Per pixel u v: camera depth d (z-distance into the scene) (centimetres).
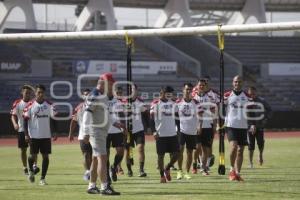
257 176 5188
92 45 17462
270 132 14425
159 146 4747
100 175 3894
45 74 16075
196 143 5309
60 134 13300
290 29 4875
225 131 5222
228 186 4381
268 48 19012
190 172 5628
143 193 3997
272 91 17400
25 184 4684
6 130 12925
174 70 16988
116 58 17450
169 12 19312
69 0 18300
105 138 3916
